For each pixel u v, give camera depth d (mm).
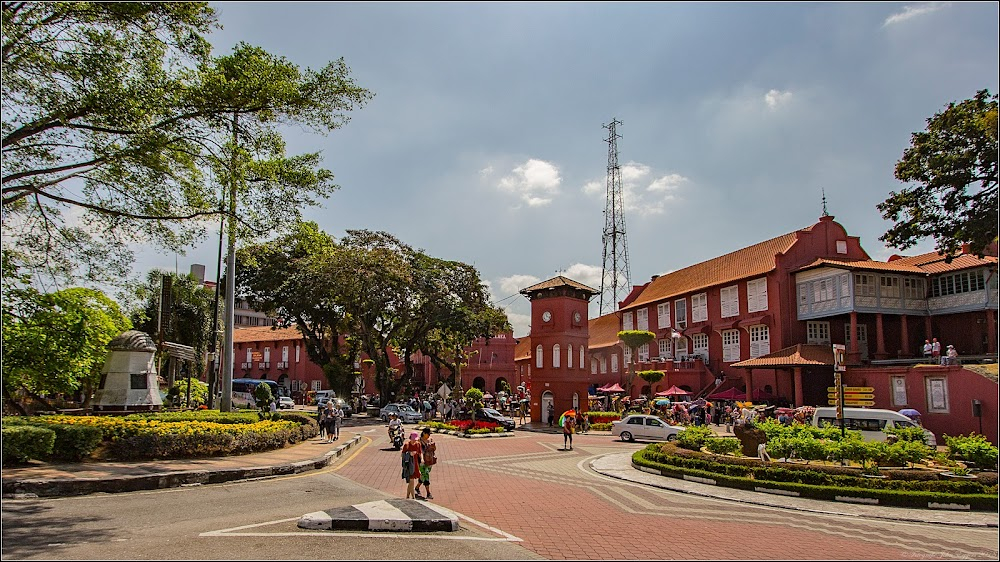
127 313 26641
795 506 13492
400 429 23609
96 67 12102
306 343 51688
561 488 15422
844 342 38562
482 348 76500
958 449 16938
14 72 11836
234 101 13680
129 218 14328
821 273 37125
